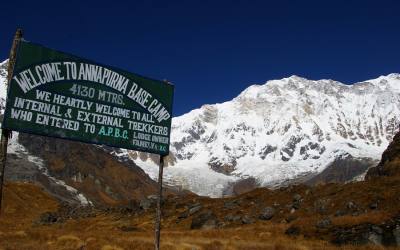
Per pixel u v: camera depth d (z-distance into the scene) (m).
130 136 17.75
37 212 137.75
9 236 44.22
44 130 15.66
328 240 41.91
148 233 57.59
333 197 67.56
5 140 14.90
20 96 15.29
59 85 16.16
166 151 18.70
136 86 18.11
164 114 18.81
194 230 65.12
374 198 59.56
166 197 103.38
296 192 79.75
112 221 89.56
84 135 16.56
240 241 44.31
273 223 65.44
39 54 15.81
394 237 37.72
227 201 88.25
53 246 35.81
